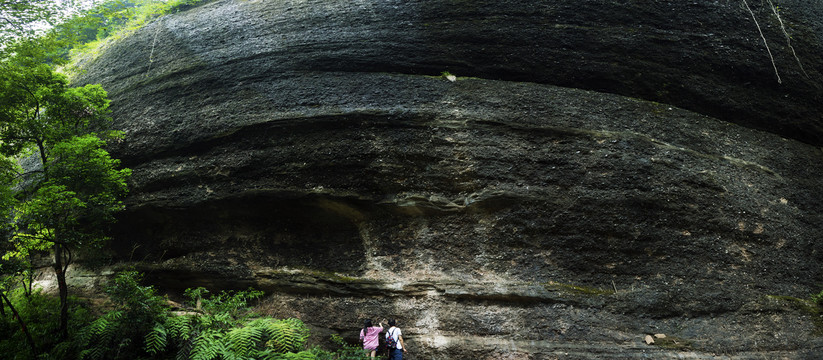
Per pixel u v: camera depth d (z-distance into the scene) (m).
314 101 11.28
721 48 12.18
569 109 11.08
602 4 12.80
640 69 11.86
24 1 9.38
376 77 11.74
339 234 10.26
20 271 8.45
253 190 10.29
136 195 10.95
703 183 10.05
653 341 8.17
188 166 10.95
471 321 8.59
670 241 9.36
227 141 10.99
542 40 12.23
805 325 8.27
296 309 9.26
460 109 10.95
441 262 9.48
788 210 10.19
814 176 10.99
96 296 10.28
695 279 8.97
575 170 10.08
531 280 9.09
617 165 10.12
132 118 12.22
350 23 12.99
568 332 8.33
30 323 8.84
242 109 11.42
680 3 12.86
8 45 9.15
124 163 11.50
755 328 8.29
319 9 13.59
